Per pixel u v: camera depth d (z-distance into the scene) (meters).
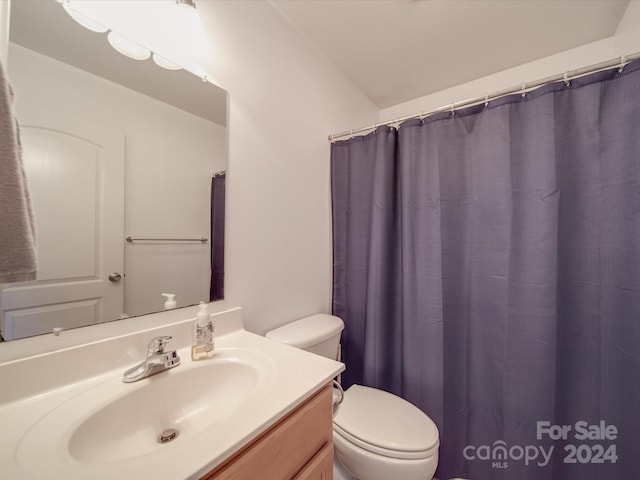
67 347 0.66
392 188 1.41
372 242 1.39
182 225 0.90
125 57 0.77
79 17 0.69
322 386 0.67
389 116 2.19
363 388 1.29
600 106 0.95
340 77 1.72
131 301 0.78
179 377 0.71
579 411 1.01
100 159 0.73
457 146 1.23
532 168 1.05
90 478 0.39
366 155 1.50
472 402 1.22
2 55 0.57
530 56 1.61
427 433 0.99
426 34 1.43
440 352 1.25
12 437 0.47
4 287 0.58
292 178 1.34
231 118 1.05
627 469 0.92
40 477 0.39
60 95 0.66
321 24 1.35
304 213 1.43
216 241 1.00
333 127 1.66
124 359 0.73
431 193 1.28
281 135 1.27
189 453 0.43
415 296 1.31
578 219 1.00
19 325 0.60
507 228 1.11
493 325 1.16
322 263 1.58
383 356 1.38
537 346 1.04
